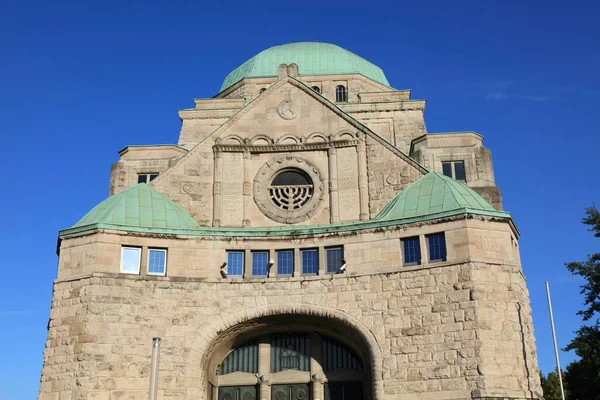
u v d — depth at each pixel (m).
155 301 33.41
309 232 34.94
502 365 30.47
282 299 33.78
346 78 55.97
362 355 34.06
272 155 40.81
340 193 39.53
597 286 42.22
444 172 42.69
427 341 31.42
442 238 33.12
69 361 31.91
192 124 51.56
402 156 39.44
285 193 39.94
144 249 34.28
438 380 30.61
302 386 35.03
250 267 34.75
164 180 39.75
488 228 32.94
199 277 34.16
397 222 33.88
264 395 34.72
